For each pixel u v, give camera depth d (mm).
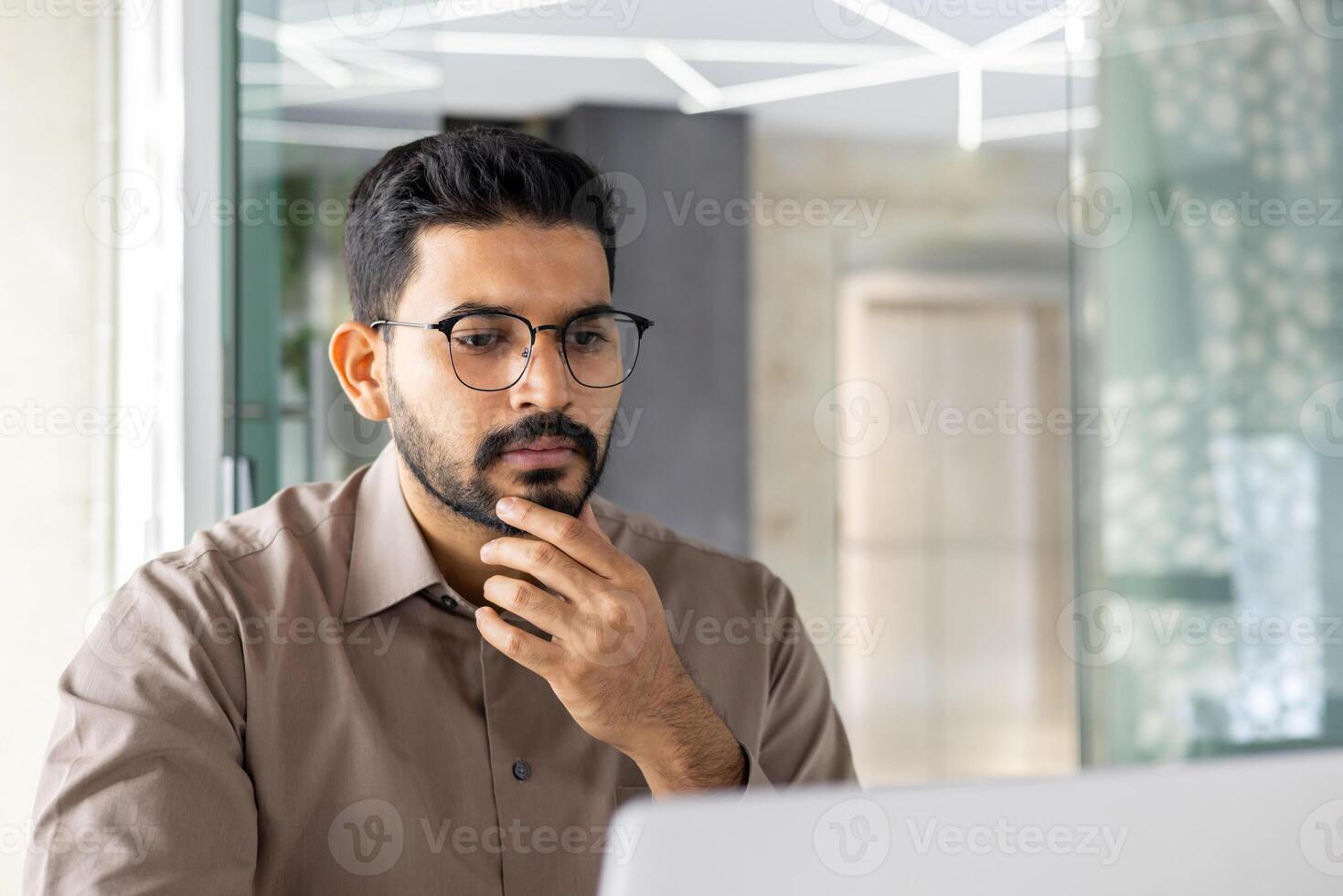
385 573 914
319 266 1631
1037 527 3980
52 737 831
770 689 1072
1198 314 2197
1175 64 2191
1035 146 3953
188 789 792
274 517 960
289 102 1621
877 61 3141
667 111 3471
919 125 3727
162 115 1562
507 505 812
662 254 3482
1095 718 2287
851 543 3852
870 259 3922
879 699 3844
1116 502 2215
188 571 889
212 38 1580
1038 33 2932
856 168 3885
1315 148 2203
